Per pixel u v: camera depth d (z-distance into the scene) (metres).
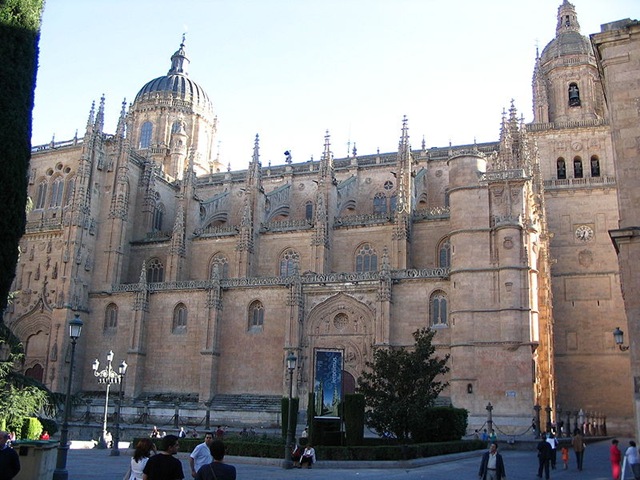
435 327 65.00
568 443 53.59
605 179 79.12
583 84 85.25
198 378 73.81
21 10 27.61
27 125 27.67
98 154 85.12
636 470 25.58
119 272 82.94
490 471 23.45
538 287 68.06
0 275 26.19
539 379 63.38
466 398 59.81
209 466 13.05
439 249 73.75
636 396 27.67
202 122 114.69
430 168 86.19
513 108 74.44
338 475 32.31
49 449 25.20
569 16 89.69
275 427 66.19
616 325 75.25
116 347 78.25
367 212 87.06
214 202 91.75
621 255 29.20
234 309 74.44
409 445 39.44
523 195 62.88
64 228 80.50
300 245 79.81
